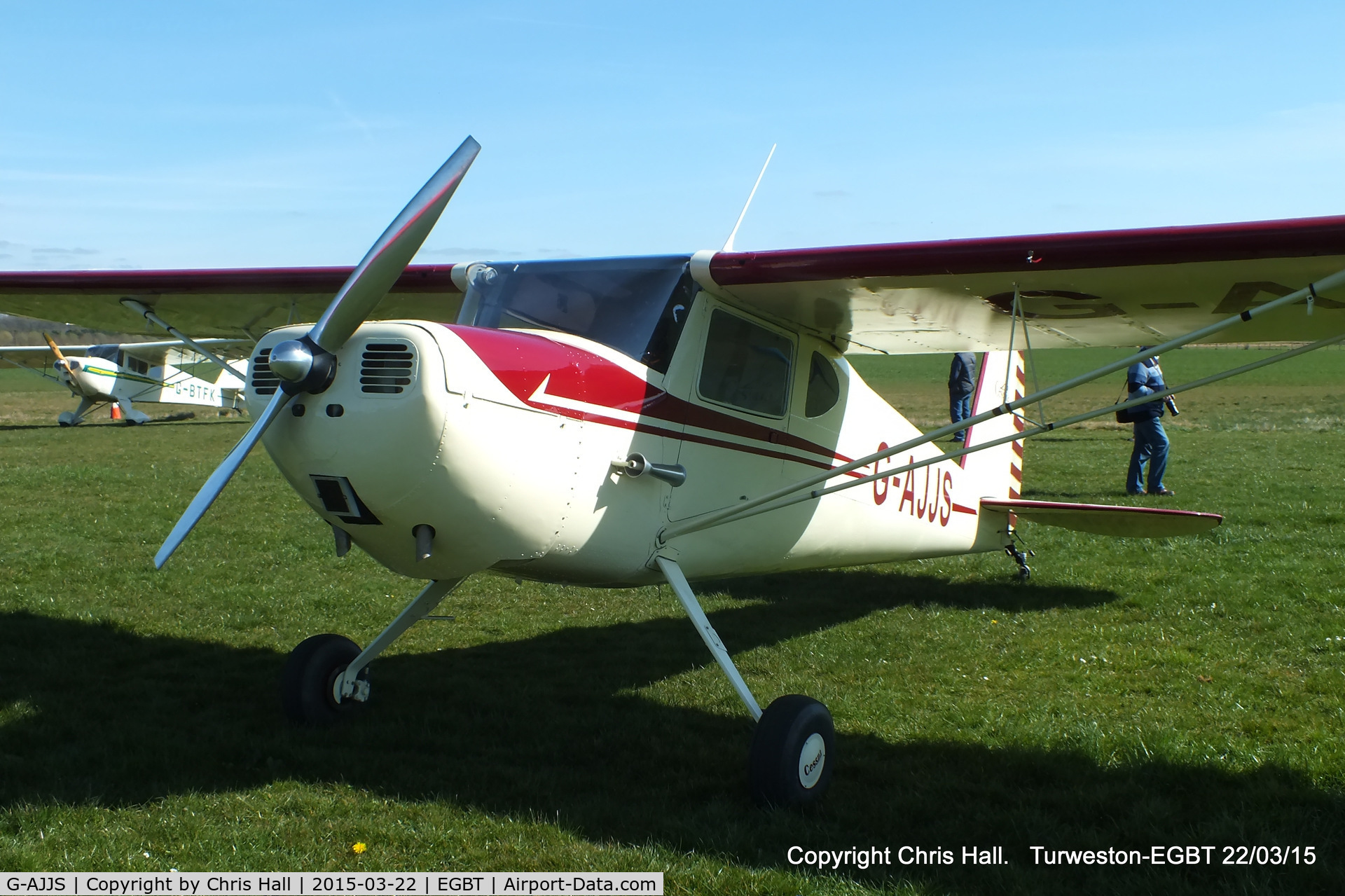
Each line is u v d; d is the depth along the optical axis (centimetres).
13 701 434
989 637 551
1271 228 329
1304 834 297
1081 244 358
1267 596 607
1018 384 667
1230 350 5894
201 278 525
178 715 422
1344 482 1135
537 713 435
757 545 448
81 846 291
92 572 719
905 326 468
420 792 338
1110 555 766
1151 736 379
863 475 506
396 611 636
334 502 327
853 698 450
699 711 443
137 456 1593
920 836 307
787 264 388
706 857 291
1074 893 269
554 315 404
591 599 680
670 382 394
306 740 390
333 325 315
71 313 600
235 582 703
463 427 314
